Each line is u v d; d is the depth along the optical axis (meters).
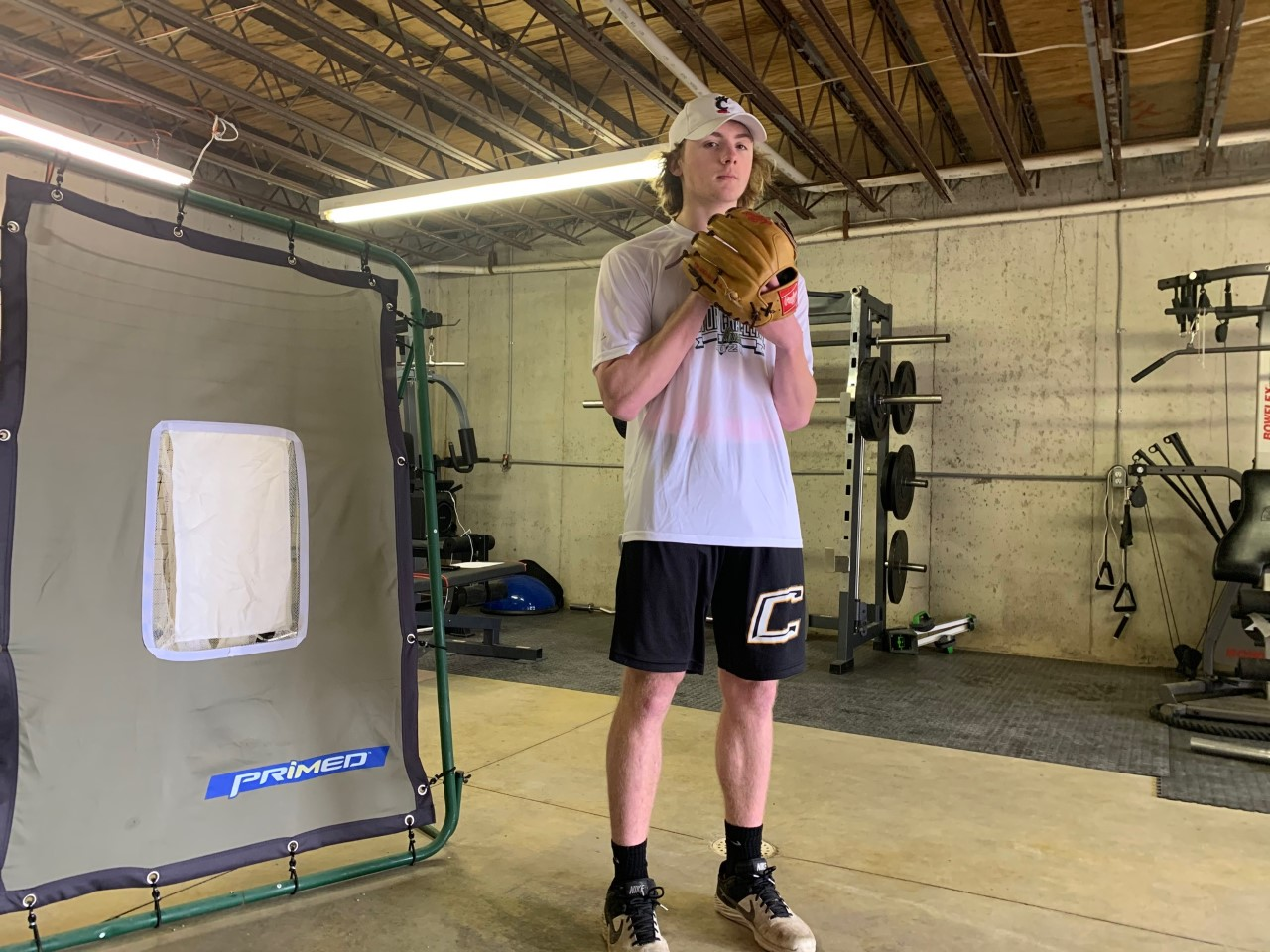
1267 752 2.84
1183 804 2.41
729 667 1.55
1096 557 4.96
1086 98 4.48
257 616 1.72
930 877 1.90
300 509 1.80
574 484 6.74
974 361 5.29
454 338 7.23
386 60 3.89
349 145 4.91
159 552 1.61
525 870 1.90
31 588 1.46
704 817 2.23
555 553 6.80
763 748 1.62
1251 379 4.65
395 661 1.90
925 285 5.43
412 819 1.87
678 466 1.48
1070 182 5.07
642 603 1.47
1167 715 3.38
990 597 5.21
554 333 6.84
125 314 1.60
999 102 4.46
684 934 1.61
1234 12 3.16
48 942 1.47
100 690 1.52
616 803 1.53
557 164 4.20
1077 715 3.53
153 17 3.86
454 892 1.79
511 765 2.69
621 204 6.29
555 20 3.43
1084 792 2.51
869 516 5.66
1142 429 4.88
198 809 1.61
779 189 5.51
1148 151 4.71
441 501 6.09
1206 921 1.71
